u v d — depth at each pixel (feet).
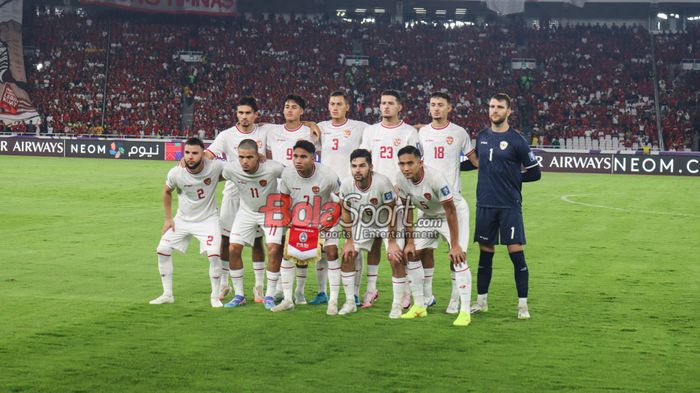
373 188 27.14
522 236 27.25
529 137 158.71
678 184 99.96
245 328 25.35
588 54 179.63
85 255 40.42
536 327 25.96
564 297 31.22
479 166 27.61
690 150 150.82
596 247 46.01
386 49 182.80
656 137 153.07
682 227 56.44
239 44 181.06
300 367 20.92
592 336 24.77
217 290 28.89
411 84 173.17
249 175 28.07
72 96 164.04
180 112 163.73
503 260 40.50
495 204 27.25
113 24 180.86
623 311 28.60
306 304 29.73
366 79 173.17
